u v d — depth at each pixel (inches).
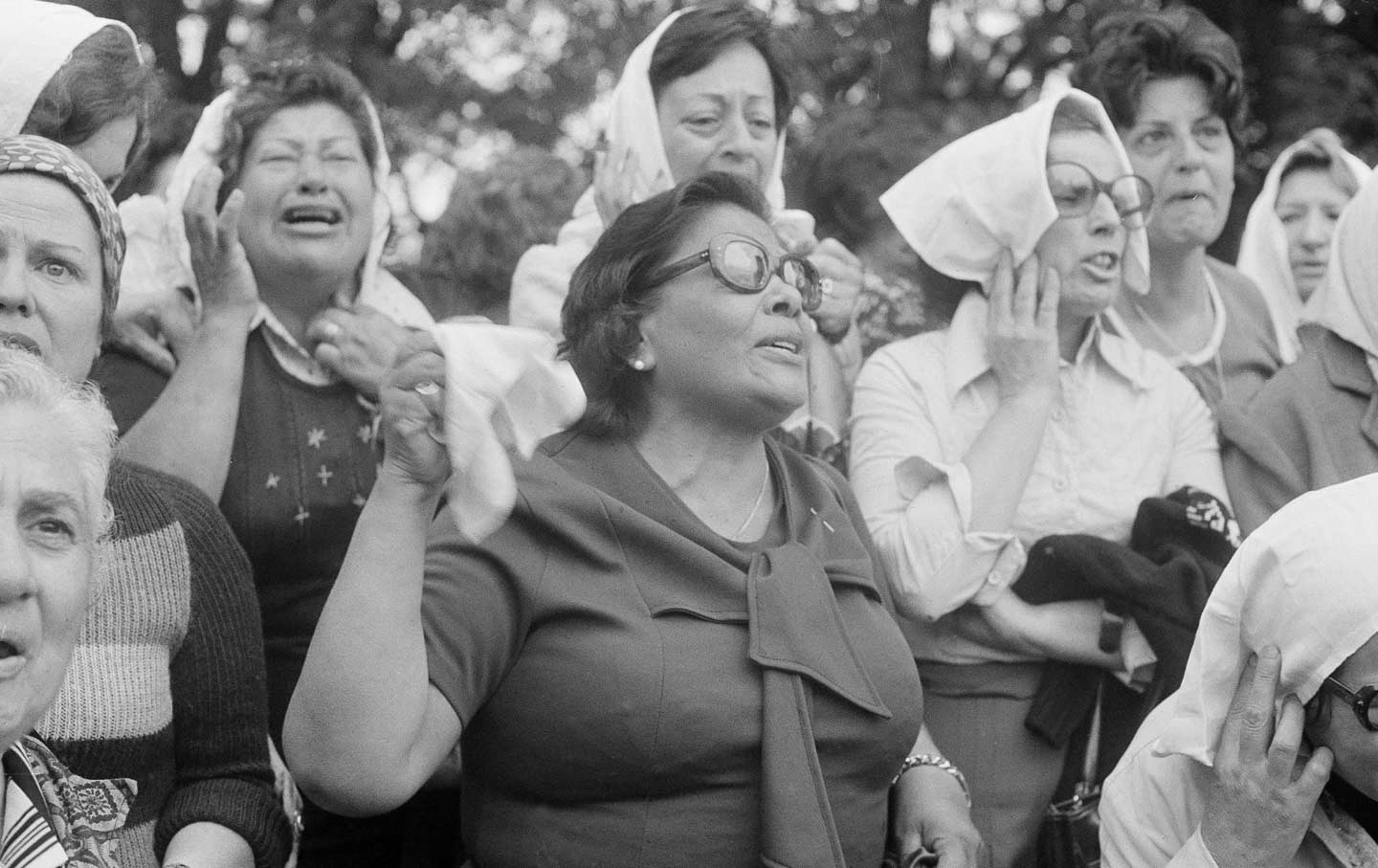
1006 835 131.1
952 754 133.0
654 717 105.1
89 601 87.6
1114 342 143.3
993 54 309.1
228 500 132.8
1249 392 161.5
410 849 134.8
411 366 93.7
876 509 134.5
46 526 83.1
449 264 175.5
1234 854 104.9
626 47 316.8
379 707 97.1
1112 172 139.5
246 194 143.3
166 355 142.5
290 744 99.1
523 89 316.8
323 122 145.0
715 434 116.6
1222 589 107.1
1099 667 133.3
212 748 105.7
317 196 143.1
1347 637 101.0
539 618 107.4
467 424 89.7
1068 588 132.6
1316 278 174.4
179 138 179.2
